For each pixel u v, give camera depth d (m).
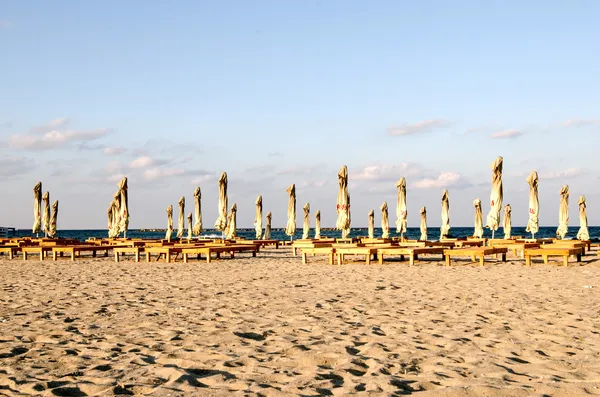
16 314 6.25
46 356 4.18
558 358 3.89
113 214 27.62
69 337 4.92
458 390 3.05
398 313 6.00
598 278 9.50
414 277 10.11
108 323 5.62
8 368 3.79
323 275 10.80
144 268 13.27
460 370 3.57
